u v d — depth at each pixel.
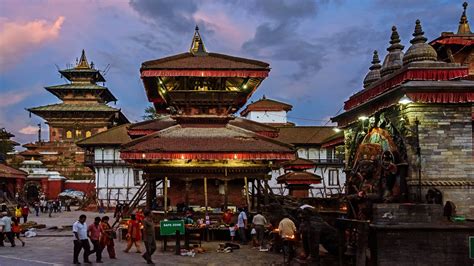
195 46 35.09
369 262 17.88
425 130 19.97
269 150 30.02
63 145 109.62
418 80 20.33
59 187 84.88
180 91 33.75
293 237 21.02
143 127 39.19
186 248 25.33
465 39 27.86
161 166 30.83
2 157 83.31
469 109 20.11
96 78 124.12
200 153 29.50
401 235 17.47
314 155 73.25
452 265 17.39
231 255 24.05
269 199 34.53
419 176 19.61
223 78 33.88
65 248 27.45
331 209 32.28
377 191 21.92
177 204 32.81
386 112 22.30
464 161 19.92
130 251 25.66
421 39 21.81
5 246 28.45
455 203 19.70
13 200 67.25
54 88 114.44
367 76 29.52
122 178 72.00
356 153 26.27
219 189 34.41
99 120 112.50
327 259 20.44
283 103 90.81
